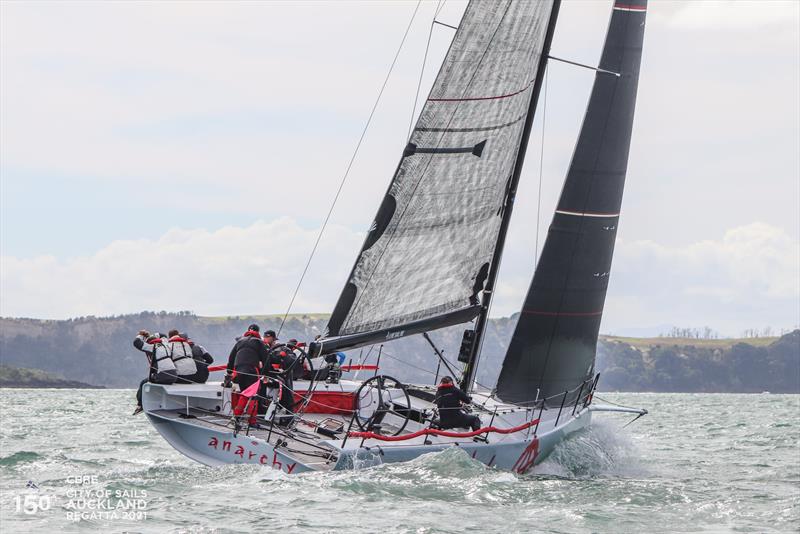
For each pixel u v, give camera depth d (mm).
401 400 55844
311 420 54000
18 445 76750
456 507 43344
